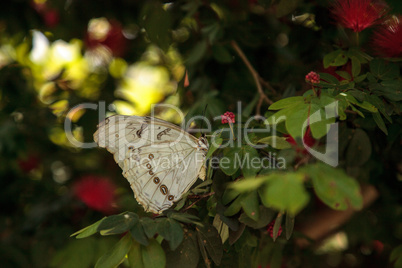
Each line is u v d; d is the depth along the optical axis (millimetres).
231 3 710
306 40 688
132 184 604
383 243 706
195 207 586
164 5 696
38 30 747
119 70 796
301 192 480
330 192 498
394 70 590
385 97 580
